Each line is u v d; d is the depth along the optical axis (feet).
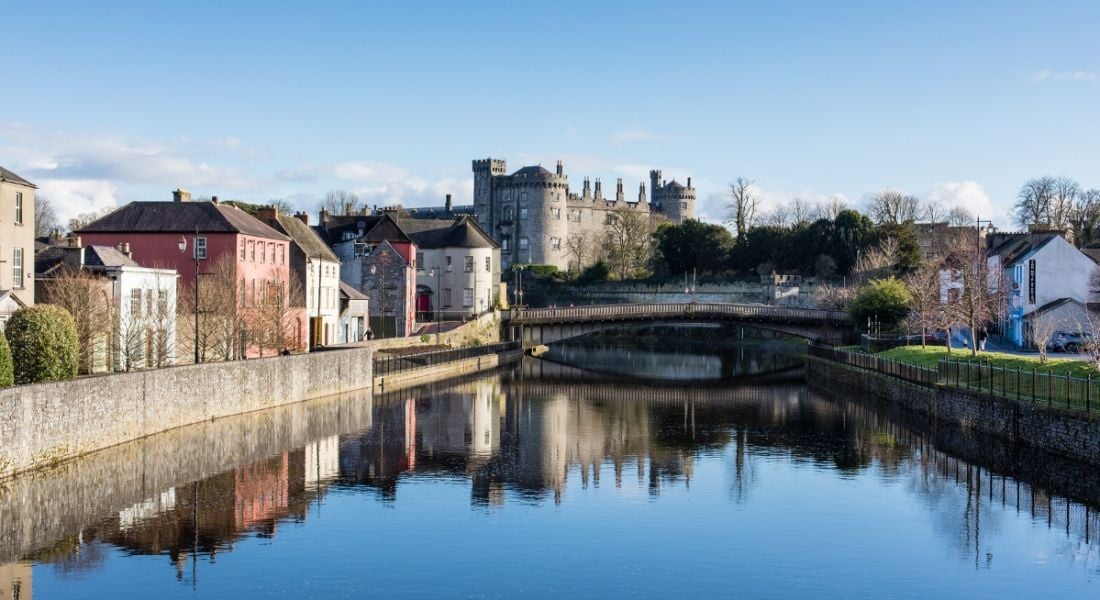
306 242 286.66
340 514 113.09
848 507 118.93
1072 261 257.34
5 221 172.24
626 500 121.90
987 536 106.73
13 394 113.70
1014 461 143.43
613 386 257.75
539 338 357.20
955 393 170.40
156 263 222.07
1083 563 98.43
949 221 485.56
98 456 130.62
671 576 93.66
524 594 88.38
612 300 507.30
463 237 398.01
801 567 96.48
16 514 107.14
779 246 484.74
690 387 257.75
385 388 237.25
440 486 128.06
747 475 137.18
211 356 211.82
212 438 152.05
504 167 646.33
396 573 93.09
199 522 108.06
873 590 90.68
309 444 153.79
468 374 284.20
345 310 305.73
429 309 397.80
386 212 390.63
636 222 581.94
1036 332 197.88
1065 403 138.92
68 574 91.25
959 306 223.71
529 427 180.34
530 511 116.26
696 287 477.36
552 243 614.34
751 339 447.42
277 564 95.14
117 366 182.60
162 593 86.94
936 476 135.95
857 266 417.69
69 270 182.39
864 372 237.25
